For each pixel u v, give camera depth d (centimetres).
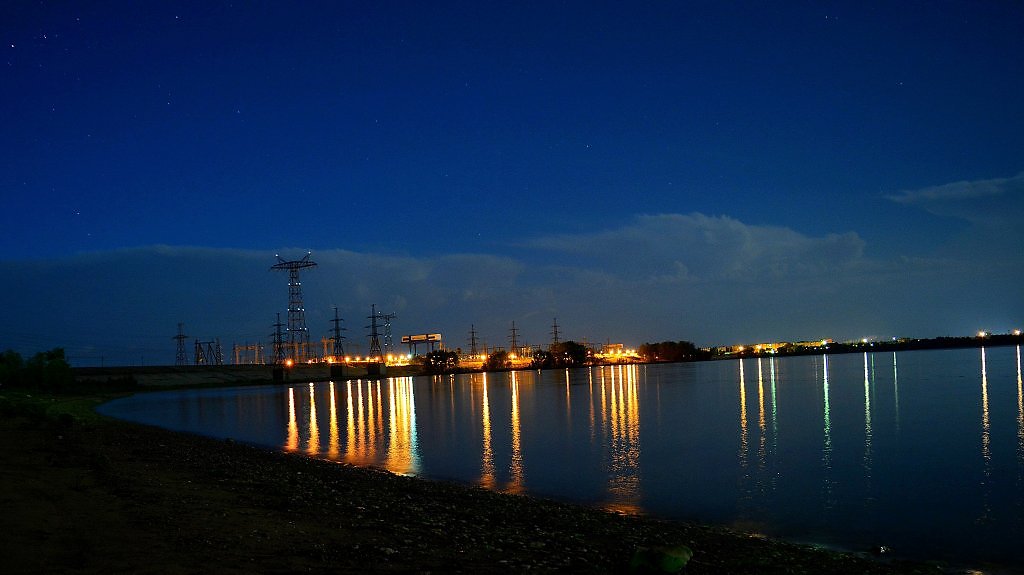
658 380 18012
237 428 7112
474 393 14450
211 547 1489
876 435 5388
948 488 3294
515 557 1662
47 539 1462
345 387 19750
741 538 2200
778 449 4753
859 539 2364
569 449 4972
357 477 3284
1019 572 1973
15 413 4784
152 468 2933
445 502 2636
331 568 1405
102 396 13925
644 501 3038
